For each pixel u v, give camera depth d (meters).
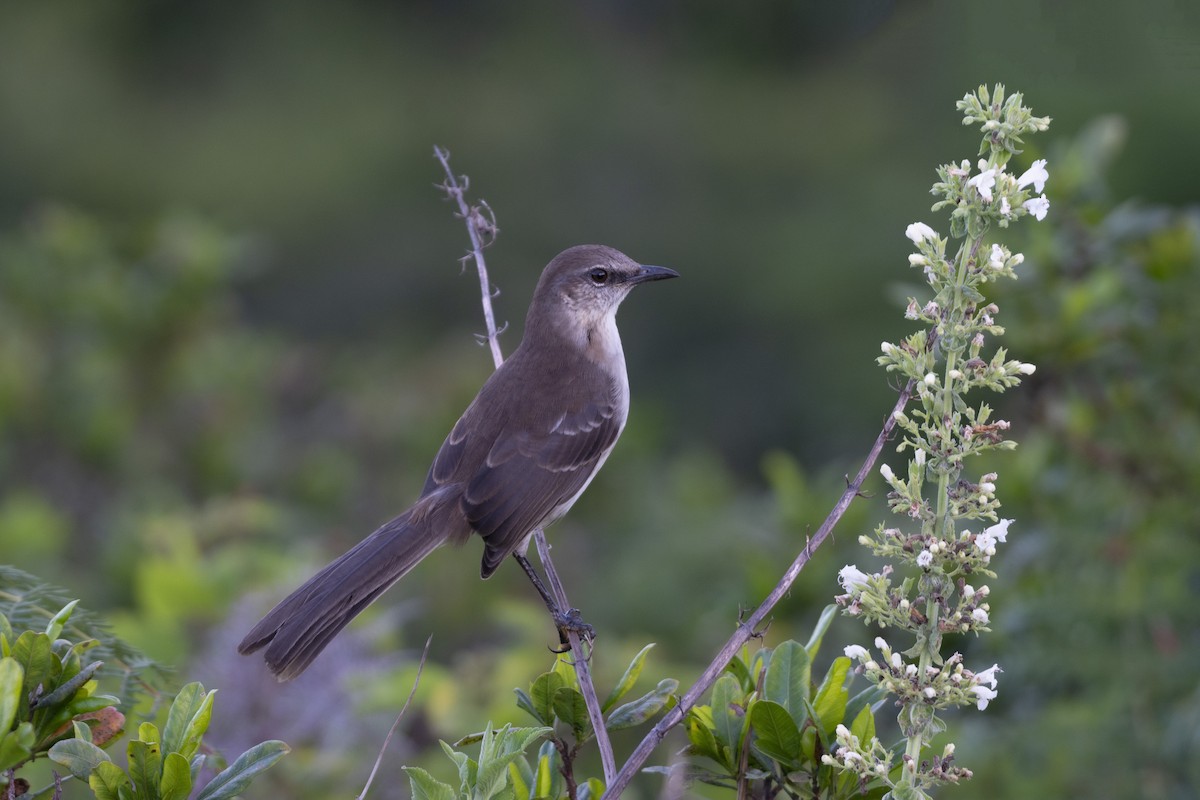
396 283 34.12
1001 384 4.73
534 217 35.50
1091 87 24.17
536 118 38.41
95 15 41.47
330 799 8.73
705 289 32.50
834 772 5.07
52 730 4.85
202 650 9.89
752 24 40.81
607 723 5.43
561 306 9.55
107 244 17.16
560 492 9.04
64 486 15.17
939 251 4.76
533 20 42.53
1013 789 9.05
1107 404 10.27
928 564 4.61
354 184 36.53
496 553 8.66
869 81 38.56
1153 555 9.72
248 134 38.03
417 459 16.27
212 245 17.03
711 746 5.31
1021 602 9.70
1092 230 10.43
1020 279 10.19
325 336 33.00
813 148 35.88
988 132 4.75
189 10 42.22
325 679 9.34
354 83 40.16
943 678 4.64
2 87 39.47
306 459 16.38
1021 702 9.66
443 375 17.06
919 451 4.73
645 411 17.20
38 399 15.17
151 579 10.23
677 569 12.59
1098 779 9.06
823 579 9.91
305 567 10.48
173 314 16.72
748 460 28.55
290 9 42.09
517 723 8.96
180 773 4.70
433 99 38.97
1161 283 10.35
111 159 37.75
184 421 16.30
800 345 30.61
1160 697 9.29
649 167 36.53
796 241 33.19
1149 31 19.05
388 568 8.06
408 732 10.04
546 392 9.25
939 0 35.53
